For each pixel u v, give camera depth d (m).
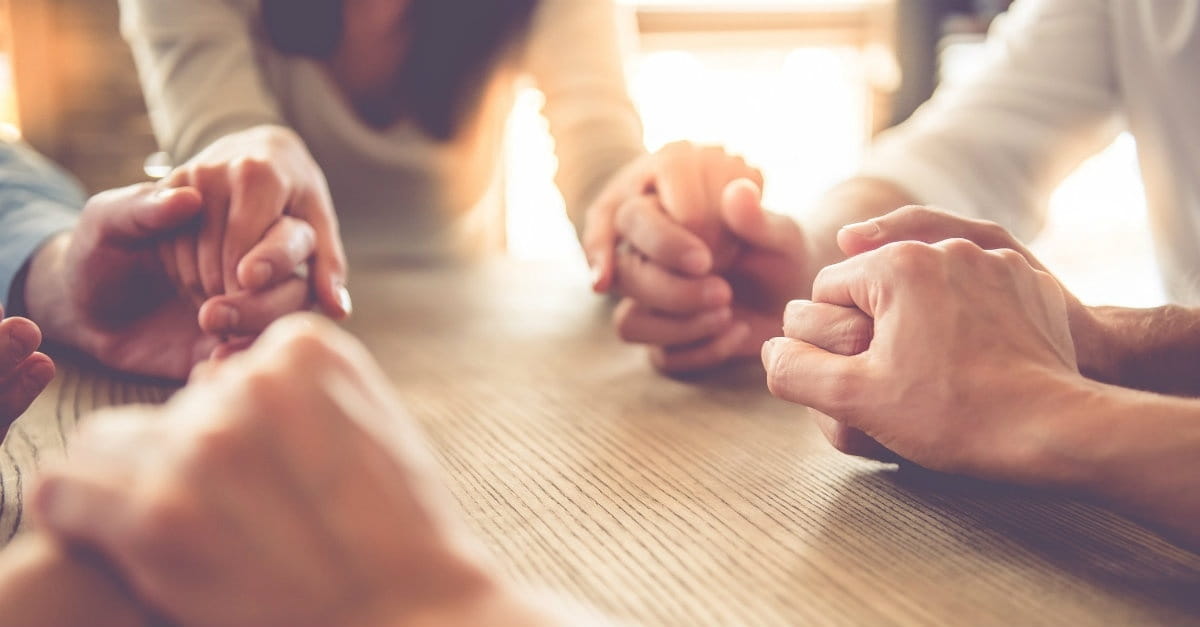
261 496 0.51
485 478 0.74
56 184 1.11
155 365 0.91
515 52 1.69
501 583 0.52
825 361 0.72
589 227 1.05
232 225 0.87
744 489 0.73
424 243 1.87
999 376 0.67
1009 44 1.41
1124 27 1.26
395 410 0.54
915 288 0.69
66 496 0.50
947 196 1.22
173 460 0.51
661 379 0.95
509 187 3.72
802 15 4.00
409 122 1.70
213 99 1.37
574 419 0.85
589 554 0.65
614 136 1.48
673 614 0.60
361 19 1.57
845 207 1.13
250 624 0.50
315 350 0.53
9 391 0.72
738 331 0.95
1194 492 0.62
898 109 4.09
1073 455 0.64
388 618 0.51
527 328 1.13
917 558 0.65
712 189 1.00
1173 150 1.19
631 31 3.65
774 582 0.63
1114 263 1.87
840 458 0.77
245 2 1.53
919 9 3.99
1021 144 1.30
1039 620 0.60
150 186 0.90
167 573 0.50
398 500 0.52
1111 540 0.67
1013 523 0.68
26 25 2.50
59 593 0.50
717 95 4.04
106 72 2.58
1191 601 0.61
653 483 0.73
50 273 0.96
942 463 0.68
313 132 1.63
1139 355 0.76
